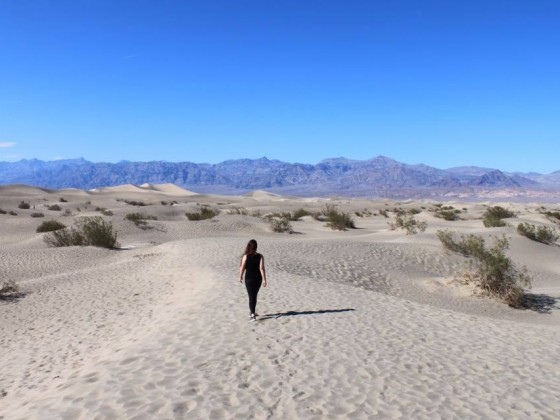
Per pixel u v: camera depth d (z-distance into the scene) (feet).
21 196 298.15
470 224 135.44
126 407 21.18
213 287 50.01
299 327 35.37
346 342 32.17
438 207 296.51
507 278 65.26
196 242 91.50
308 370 26.66
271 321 36.81
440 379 26.63
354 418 21.21
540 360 31.55
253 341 31.42
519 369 29.40
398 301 49.11
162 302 51.13
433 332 37.04
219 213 201.16
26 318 51.08
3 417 22.34
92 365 28.07
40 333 45.52
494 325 42.01
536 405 23.90
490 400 24.16
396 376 26.53
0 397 29.30
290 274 61.41
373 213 253.85
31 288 63.67
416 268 79.20
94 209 231.71
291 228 142.00
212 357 28.02
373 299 48.65
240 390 23.52
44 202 276.62
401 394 24.14
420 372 27.53
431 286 69.56
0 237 124.67
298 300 45.06
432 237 98.73
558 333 40.81
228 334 32.96
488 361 30.60
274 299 44.96
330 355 29.32
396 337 34.53
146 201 321.73
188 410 21.07
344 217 149.59
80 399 22.20
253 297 36.86
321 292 49.83
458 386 25.77
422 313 44.04
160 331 34.30
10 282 64.23
